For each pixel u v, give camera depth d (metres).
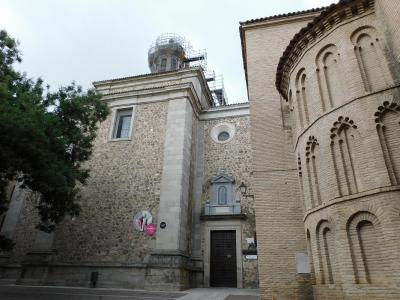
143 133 20.33
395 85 7.67
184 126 19.33
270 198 11.55
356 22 9.18
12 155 9.55
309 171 9.40
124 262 16.38
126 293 13.30
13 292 12.95
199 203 19.45
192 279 17.08
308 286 9.91
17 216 20.97
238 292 14.10
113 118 21.67
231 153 20.53
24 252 19.55
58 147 11.93
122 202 18.30
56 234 18.48
